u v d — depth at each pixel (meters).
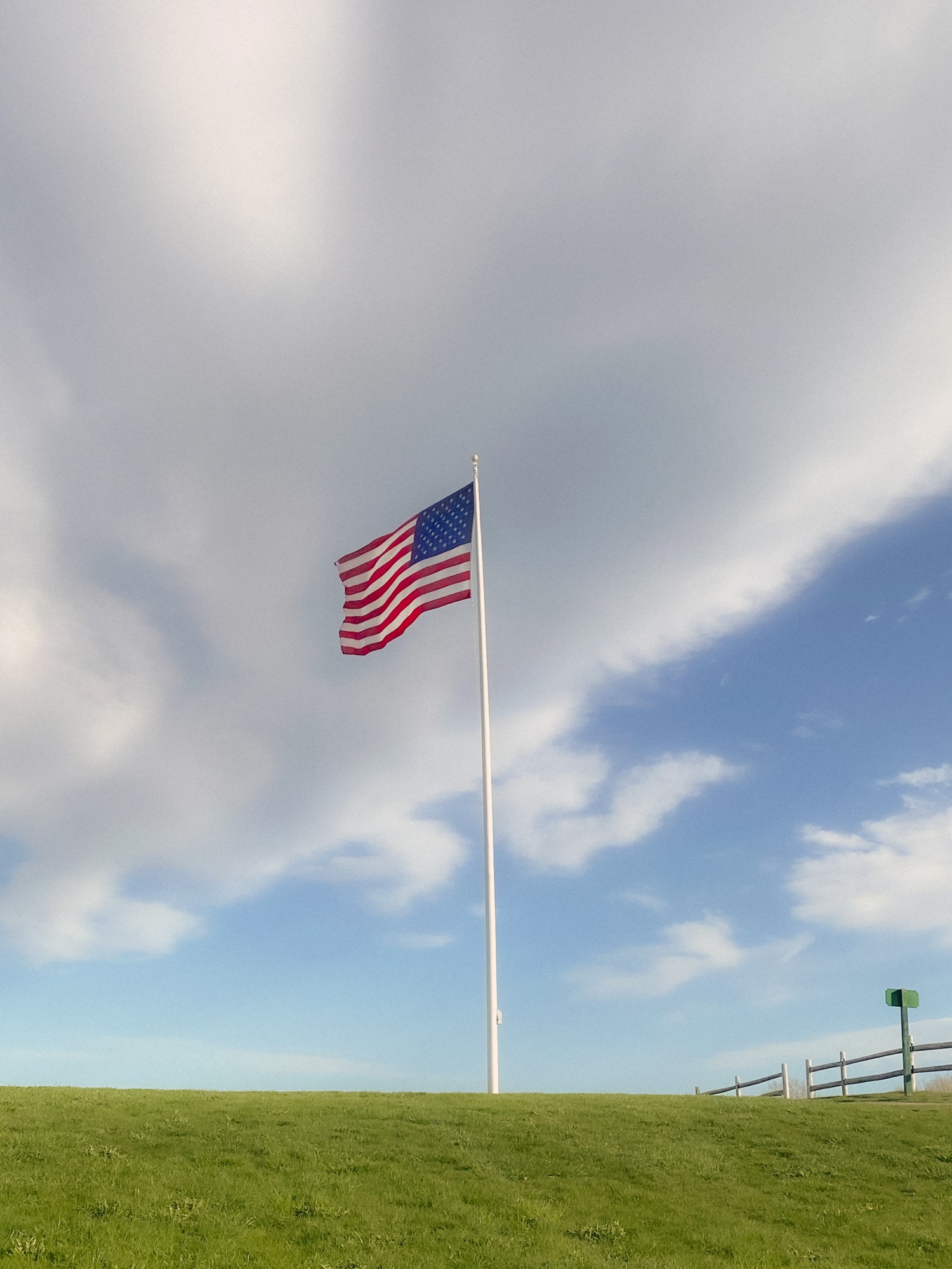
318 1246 13.88
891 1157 19.17
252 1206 15.15
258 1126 20.06
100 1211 14.36
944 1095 25.23
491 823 29.89
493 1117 21.81
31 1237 13.14
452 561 31.41
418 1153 18.59
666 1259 14.18
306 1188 16.11
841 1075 28.78
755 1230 15.56
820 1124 21.66
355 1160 17.84
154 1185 15.72
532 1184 17.27
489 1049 27.31
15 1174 15.79
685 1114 22.81
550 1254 14.09
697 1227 15.62
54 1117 20.14
